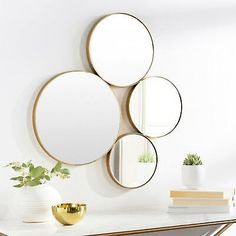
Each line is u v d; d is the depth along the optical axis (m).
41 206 1.84
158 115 2.40
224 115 2.65
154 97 2.39
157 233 2.32
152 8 2.41
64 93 2.11
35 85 2.06
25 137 2.03
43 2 2.09
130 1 2.34
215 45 2.63
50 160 2.09
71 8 2.16
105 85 2.22
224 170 2.64
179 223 1.96
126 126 2.32
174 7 2.49
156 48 2.42
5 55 1.99
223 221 2.07
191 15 2.55
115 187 2.26
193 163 2.28
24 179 1.91
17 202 1.86
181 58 2.51
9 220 1.95
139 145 2.33
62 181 2.11
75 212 1.79
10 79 2.00
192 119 2.54
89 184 2.19
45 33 2.09
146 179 2.34
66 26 2.14
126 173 2.28
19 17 2.03
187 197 2.20
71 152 2.12
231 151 2.67
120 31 2.28
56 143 2.08
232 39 2.70
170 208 2.21
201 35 2.58
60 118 2.09
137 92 2.34
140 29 2.34
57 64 2.12
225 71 2.67
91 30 2.21
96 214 2.14
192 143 2.53
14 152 2.00
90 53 2.19
